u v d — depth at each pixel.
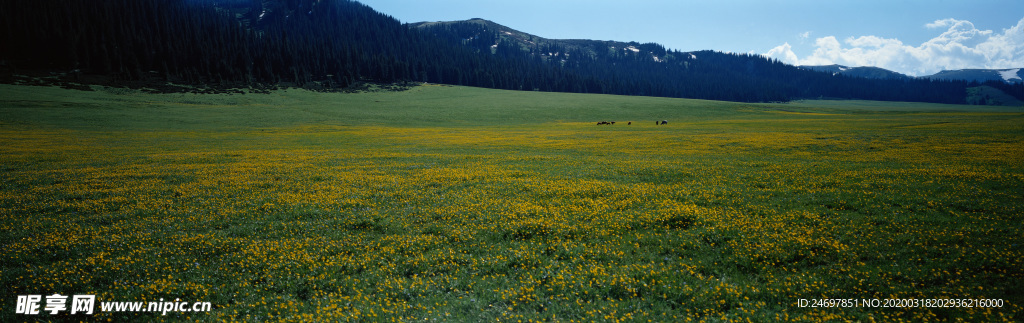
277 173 29.33
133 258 13.36
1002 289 9.88
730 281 11.05
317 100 140.00
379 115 113.56
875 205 17.11
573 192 21.17
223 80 156.25
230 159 37.94
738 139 51.59
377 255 13.28
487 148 49.31
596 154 41.09
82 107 98.81
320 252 13.73
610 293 10.69
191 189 23.67
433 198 20.64
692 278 11.20
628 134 65.12
